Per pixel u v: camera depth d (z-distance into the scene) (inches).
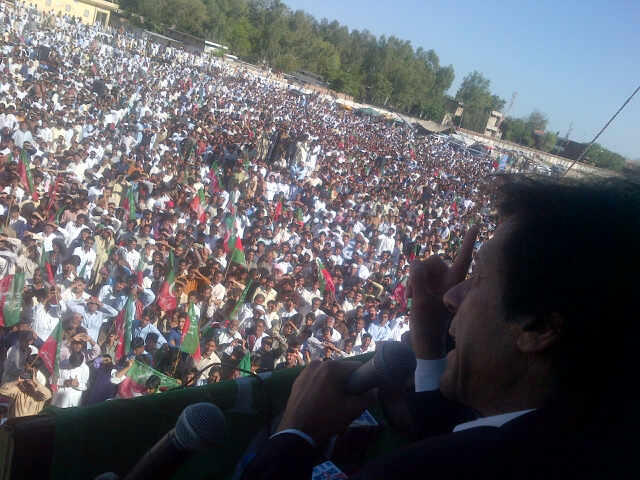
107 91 962.7
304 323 351.9
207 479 51.6
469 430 27.1
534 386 28.1
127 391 236.2
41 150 513.3
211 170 625.9
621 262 25.7
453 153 1895.9
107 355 242.2
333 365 42.1
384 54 3038.9
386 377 40.6
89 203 389.1
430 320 48.5
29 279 278.8
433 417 46.8
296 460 37.4
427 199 942.4
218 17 2960.1
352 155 1240.8
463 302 30.9
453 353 32.9
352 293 422.3
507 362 28.4
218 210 450.6
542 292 26.4
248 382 53.1
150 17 2721.5
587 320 25.8
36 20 1761.8
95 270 319.0
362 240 564.1
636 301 25.5
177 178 555.5
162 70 1608.0
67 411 45.8
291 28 3312.0
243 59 3053.6
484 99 2659.9
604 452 24.9
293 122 1486.2
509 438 25.9
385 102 2982.3
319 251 482.6
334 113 2137.1
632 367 26.0
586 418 26.2
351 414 40.6
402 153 1542.8
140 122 756.0
